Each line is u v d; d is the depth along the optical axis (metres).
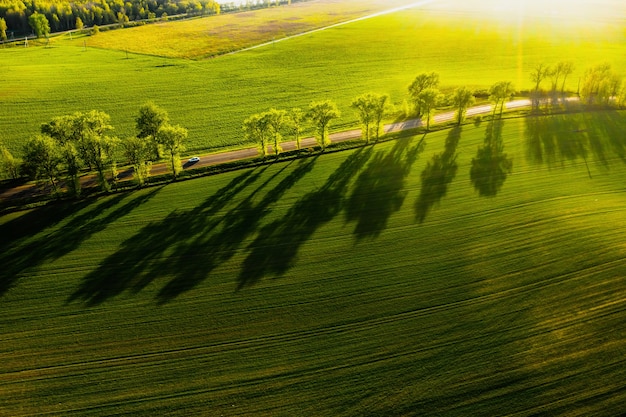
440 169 69.06
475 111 95.25
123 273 48.44
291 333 40.97
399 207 59.41
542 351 37.91
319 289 45.94
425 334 40.28
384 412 33.78
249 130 71.94
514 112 91.62
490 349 38.41
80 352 39.41
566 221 54.38
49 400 35.28
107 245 52.88
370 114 77.06
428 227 55.09
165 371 37.69
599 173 66.38
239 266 49.38
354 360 38.09
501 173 67.12
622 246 49.25
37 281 47.31
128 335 41.06
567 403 33.69
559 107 93.31
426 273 47.50
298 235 54.38
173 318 42.81
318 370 37.34
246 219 57.72
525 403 33.81
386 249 51.44
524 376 35.84
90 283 47.09
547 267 47.25
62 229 55.88
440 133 82.50
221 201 61.97
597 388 34.62
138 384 36.59
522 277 46.16
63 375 37.34
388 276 47.34
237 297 45.16
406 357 38.16
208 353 39.22
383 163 71.75
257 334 40.97
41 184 65.88
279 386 36.09
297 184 66.06
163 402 35.09
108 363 38.41
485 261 48.78
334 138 84.19
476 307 42.88
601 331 39.34
